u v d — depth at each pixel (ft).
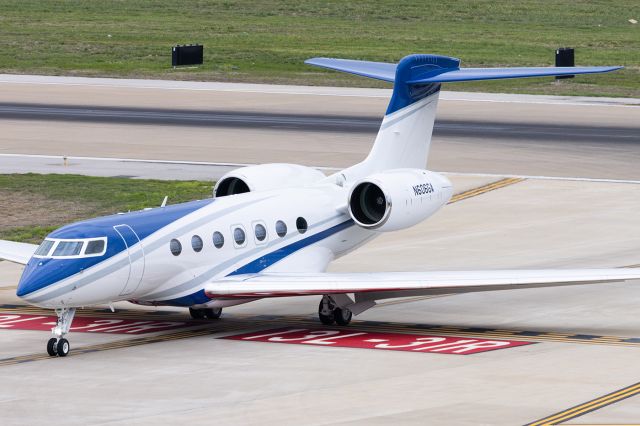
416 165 351.46
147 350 273.33
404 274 285.84
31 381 243.40
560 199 481.46
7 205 465.88
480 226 433.89
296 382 240.12
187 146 620.49
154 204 466.70
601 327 293.64
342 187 328.90
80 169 553.23
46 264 263.49
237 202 303.07
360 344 277.85
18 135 651.66
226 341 282.97
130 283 273.95
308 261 309.83
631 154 593.01
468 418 210.79
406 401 223.30
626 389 231.09
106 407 222.07
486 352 266.36
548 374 243.81
